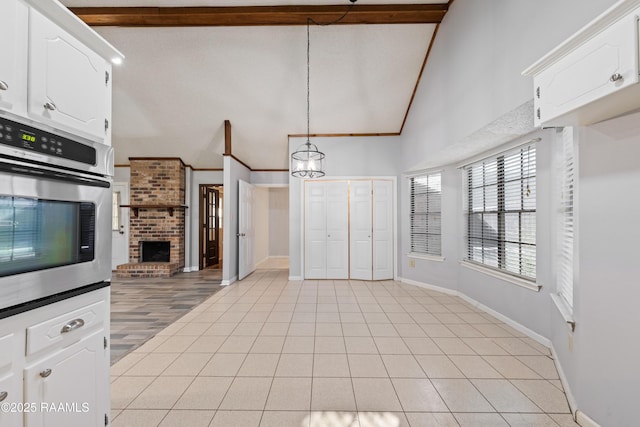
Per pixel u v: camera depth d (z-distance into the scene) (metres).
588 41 1.26
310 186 5.68
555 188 2.64
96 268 1.34
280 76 4.41
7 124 0.96
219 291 4.87
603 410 1.58
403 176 5.46
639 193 1.41
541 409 1.87
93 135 1.37
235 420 1.77
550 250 2.71
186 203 6.83
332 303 4.15
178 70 4.30
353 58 4.16
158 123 5.29
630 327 1.45
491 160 3.70
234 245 5.64
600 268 1.60
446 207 4.62
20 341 1.01
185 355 2.60
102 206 1.38
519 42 2.26
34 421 1.05
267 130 5.49
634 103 1.29
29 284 1.03
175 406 1.90
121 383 2.16
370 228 5.59
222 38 3.89
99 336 1.37
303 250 5.70
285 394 2.02
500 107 2.51
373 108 5.01
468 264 4.12
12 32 1.00
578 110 1.39
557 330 2.40
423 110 4.34
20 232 1.02
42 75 1.10
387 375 2.26
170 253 6.48
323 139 5.64
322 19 3.59
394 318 3.53
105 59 1.45
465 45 3.10
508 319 3.31
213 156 6.39
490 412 1.84
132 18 3.52
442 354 2.60
